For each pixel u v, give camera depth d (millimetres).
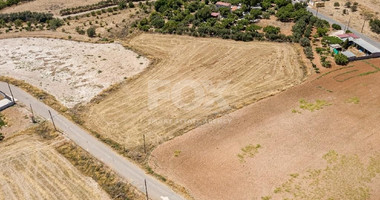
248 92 67875
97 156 53469
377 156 52281
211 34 89625
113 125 60000
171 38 89250
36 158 53500
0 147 55562
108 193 47531
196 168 51031
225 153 53469
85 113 63094
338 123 59156
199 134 57500
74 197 47062
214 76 73125
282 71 74375
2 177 50312
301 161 51656
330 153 52969
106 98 67000
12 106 64938
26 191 48125
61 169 51500
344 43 81500
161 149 54625
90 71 75438
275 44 84875
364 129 57750
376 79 71188
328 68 75062
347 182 48062
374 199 45531
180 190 47438
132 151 54312
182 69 75812
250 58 79312
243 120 60312
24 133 58500
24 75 74312
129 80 72188
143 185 48312
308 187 47438
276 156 52625
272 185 47938
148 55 81312
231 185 48125
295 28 88500
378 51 78562
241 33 87188
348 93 67062
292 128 58188
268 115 61375
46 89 69750
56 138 57344
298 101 64938
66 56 81500
